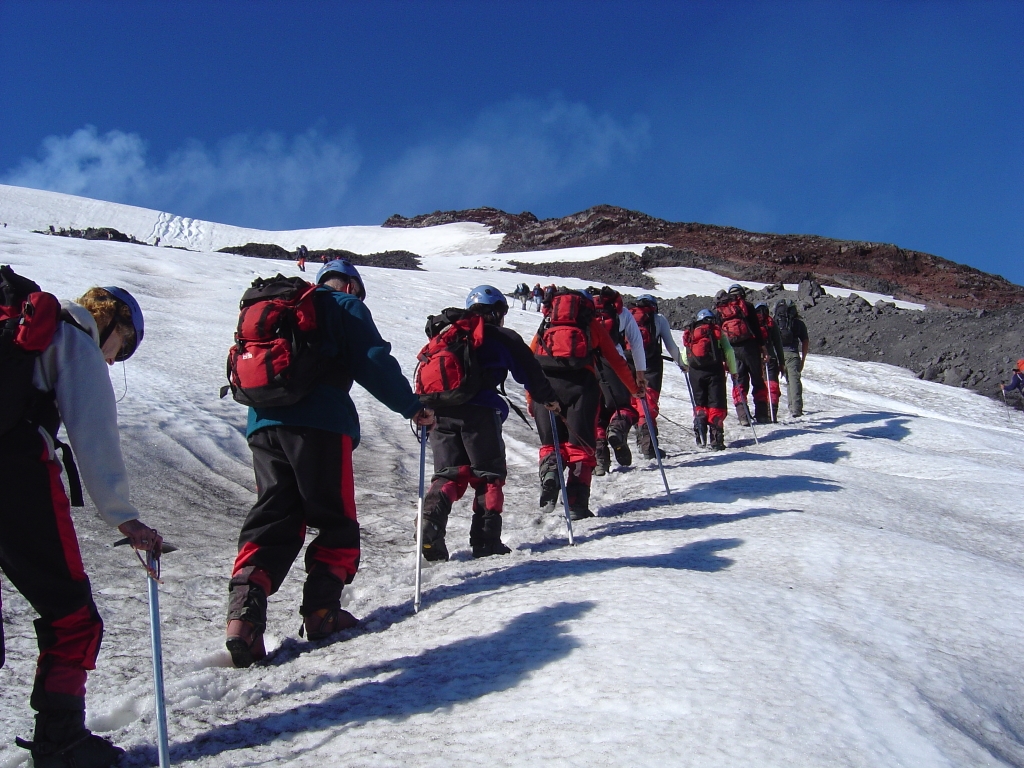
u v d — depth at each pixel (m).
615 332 7.04
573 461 6.04
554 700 2.62
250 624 3.20
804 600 3.75
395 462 8.85
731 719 2.40
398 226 136.50
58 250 30.06
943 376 20.20
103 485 2.52
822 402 16.02
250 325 3.38
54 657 2.50
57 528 2.48
